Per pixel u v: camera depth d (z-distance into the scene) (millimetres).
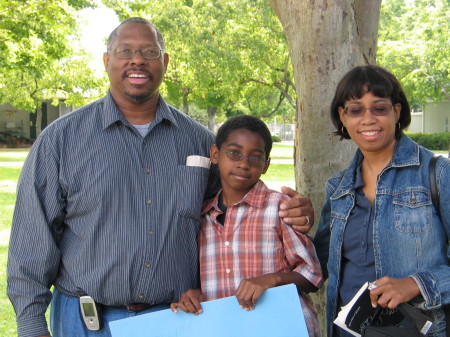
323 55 3219
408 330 2088
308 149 3381
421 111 41312
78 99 28844
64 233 2650
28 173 2547
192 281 2652
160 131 2709
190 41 19000
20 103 28844
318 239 2699
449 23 22547
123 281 2516
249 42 19500
